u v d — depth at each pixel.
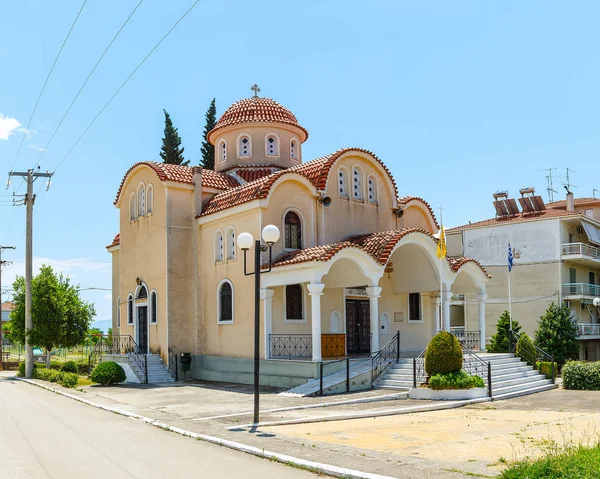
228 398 18.98
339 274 23.09
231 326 24.44
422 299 28.73
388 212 27.70
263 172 30.00
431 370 18.91
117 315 35.50
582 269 44.75
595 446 9.65
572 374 22.47
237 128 30.86
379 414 15.42
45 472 9.08
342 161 26.05
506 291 43.09
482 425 13.70
